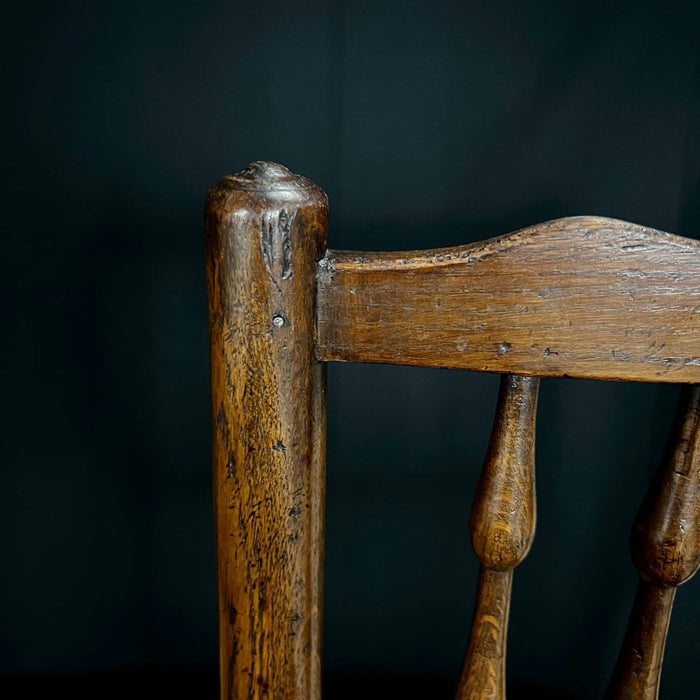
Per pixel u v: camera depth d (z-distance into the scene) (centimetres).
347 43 70
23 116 72
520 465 48
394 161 73
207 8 70
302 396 47
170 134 73
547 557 85
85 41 71
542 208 74
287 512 49
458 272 44
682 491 49
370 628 89
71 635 89
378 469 83
